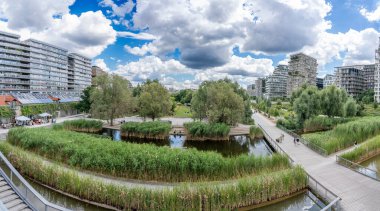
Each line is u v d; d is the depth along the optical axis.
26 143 31.06
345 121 61.22
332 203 16.05
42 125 56.56
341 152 34.03
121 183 21.11
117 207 17.80
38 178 22.02
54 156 27.64
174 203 16.69
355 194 19.38
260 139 50.50
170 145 44.78
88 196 18.61
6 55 110.50
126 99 63.59
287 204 19.67
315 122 59.81
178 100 152.12
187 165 22.39
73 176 19.59
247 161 23.84
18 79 116.00
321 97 64.75
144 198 17.08
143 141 47.56
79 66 169.50
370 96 129.50
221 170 22.73
